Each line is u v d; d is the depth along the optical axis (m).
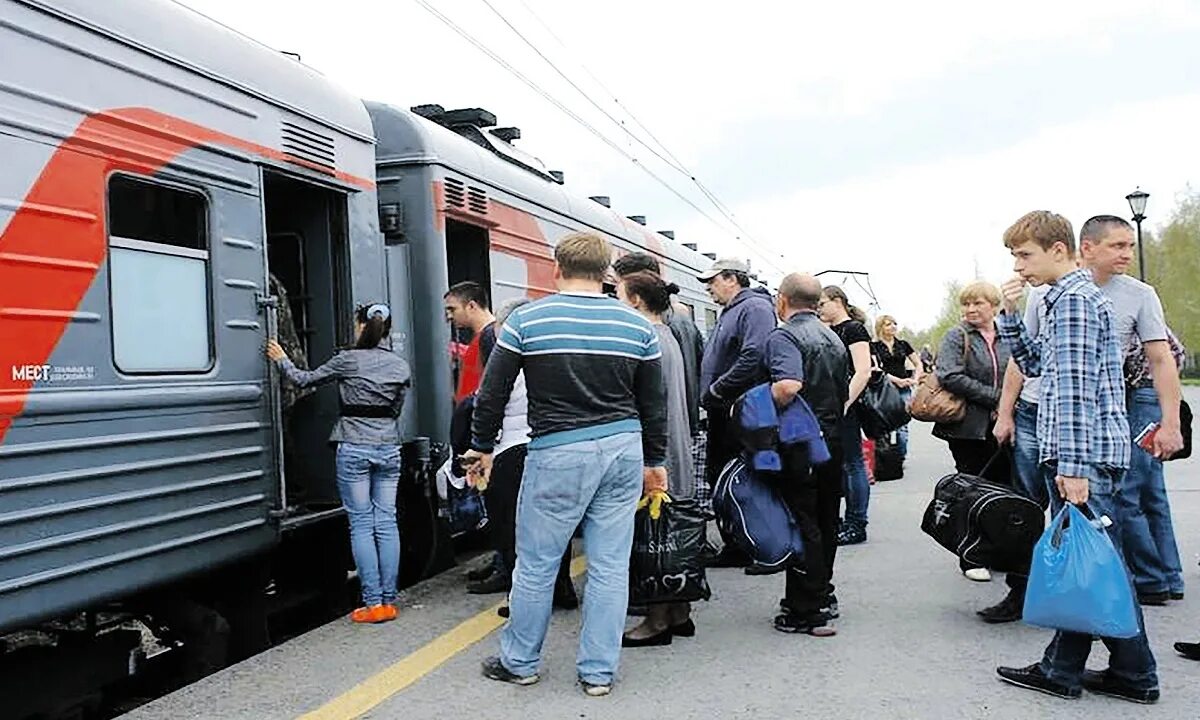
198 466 4.84
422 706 4.18
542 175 9.98
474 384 6.30
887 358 9.66
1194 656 4.57
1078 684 4.12
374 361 5.70
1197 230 48.97
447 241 8.09
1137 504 5.46
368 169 6.54
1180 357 5.55
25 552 3.87
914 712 4.00
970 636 5.04
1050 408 4.19
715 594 6.08
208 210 5.03
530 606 4.36
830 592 5.40
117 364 4.43
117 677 5.14
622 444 4.22
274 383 5.43
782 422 4.97
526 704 4.19
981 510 5.03
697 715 4.04
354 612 5.66
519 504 4.35
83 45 4.30
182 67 4.89
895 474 11.52
